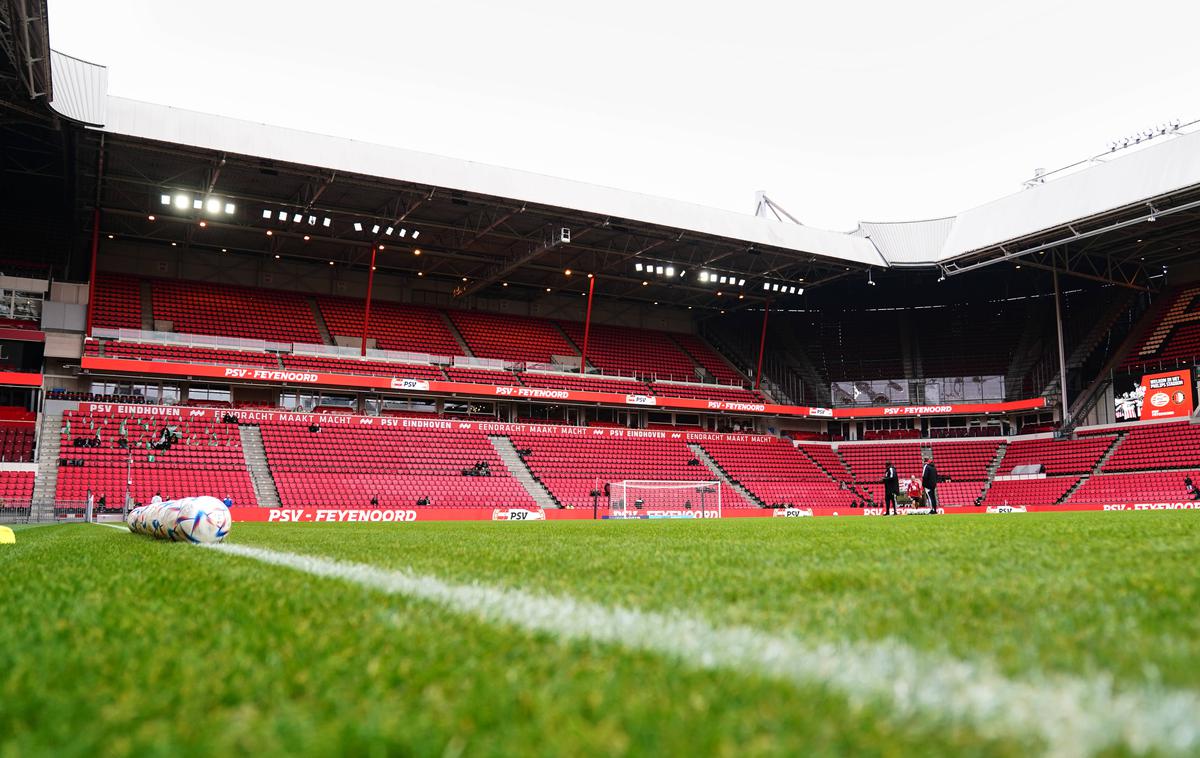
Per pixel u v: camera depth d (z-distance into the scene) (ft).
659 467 128.16
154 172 92.99
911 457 140.67
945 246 120.37
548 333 144.97
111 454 93.76
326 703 4.88
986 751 3.97
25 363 102.58
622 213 103.45
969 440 140.26
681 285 137.80
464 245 113.80
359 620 7.93
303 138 87.86
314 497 98.53
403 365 122.62
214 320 116.78
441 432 118.42
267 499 96.27
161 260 121.60
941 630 6.88
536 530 40.16
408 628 7.43
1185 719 4.36
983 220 116.67
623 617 7.98
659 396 135.85
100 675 5.63
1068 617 7.29
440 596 9.86
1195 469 112.47
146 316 112.16
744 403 137.90
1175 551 13.80
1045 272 138.92
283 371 107.55
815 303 153.89
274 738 4.16
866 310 153.99
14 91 71.05
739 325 160.76
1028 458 131.95
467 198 96.84
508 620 7.91
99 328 106.01
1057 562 12.43
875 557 14.69
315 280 131.95
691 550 18.48
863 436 149.79
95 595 10.27
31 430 93.45
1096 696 4.83
